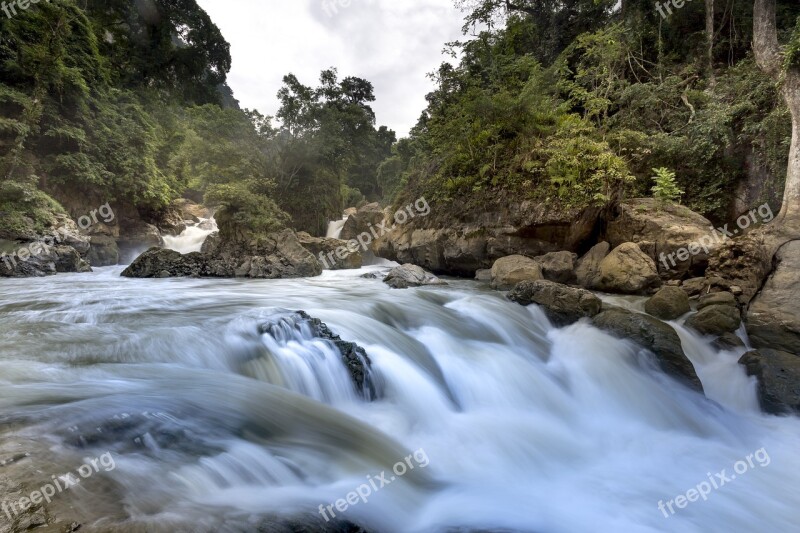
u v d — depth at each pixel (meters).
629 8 17.61
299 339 5.96
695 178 13.59
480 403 6.11
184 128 27.67
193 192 34.56
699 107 14.51
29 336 5.61
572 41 19.25
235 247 16.19
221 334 5.82
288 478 3.35
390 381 5.82
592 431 5.81
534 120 14.28
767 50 10.72
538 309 9.22
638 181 14.05
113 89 22.98
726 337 7.75
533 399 6.31
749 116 12.74
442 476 4.29
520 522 3.59
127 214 22.19
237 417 3.89
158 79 35.56
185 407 3.80
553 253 12.56
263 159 22.05
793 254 8.29
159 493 2.66
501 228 13.54
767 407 6.42
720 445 5.59
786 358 6.84
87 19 21.89
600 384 6.85
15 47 17.41
